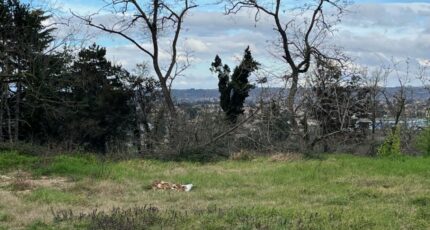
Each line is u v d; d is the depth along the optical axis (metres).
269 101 21.75
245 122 21.64
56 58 29.61
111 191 10.99
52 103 31.91
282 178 12.77
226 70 32.75
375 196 10.29
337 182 12.02
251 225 7.34
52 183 12.12
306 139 21.78
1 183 11.95
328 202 9.63
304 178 12.72
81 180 12.45
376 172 13.56
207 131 20.08
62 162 14.62
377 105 28.98
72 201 9.84
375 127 27.53
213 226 7.34
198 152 18.02
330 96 23.20
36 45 28.89
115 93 38.09
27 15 29.09
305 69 25.88
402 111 28.41
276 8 25.69
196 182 12.34
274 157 17.38
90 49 39.81
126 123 38.34
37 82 28.69
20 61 28.31
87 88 37.84
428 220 8.02
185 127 19.59
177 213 8.25
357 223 7.65
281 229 7.17
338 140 23.44
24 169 13.98
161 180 12.54
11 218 8.25
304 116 22.22
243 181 12.43
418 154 19.86
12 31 28.23
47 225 7.67
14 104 33.69
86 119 36.44
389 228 7.44
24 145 17.19
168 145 18.80
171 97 27.34
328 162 15.56
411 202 9.53
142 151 19.00
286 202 9.64
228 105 32.28
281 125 21.98
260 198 10.23
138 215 8.01
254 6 26.53
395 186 11.38
